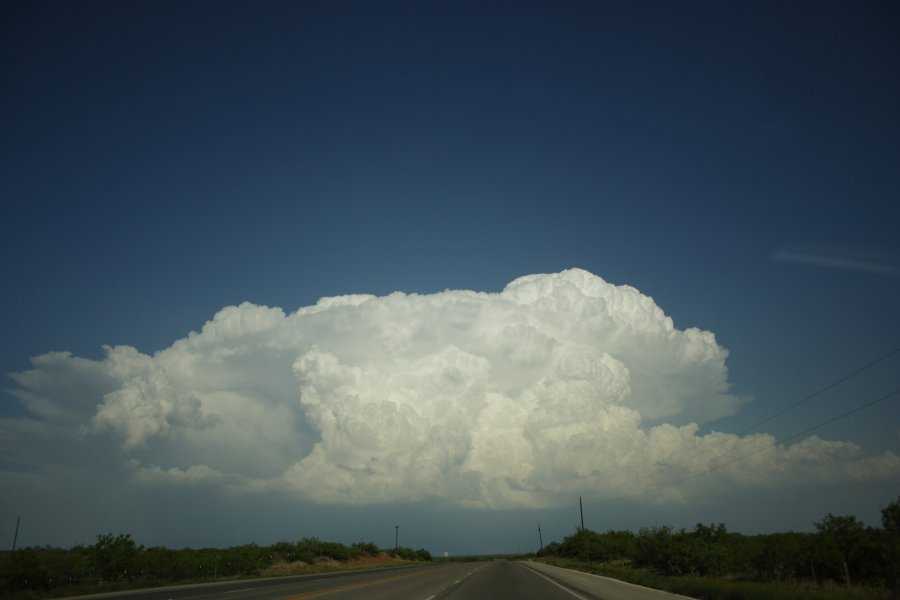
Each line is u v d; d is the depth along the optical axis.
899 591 24.61
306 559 75.69
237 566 53.44
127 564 41.19
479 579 42.81
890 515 32.41
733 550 46.38
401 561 111.62
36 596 29.98
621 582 41.00
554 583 38.88
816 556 31.30
